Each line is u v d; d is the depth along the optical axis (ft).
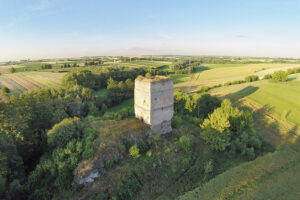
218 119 86.89
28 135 85.87
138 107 87.30
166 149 76.64
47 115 102.22
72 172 62.39
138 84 83.87
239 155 83.82
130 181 61.67
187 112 133.69
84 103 149.07
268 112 136.77
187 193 59.47
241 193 58.49
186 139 79.41
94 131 77.05
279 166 72.69
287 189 59.47
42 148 86.69
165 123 86.17
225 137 83.82
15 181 58.90
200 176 69.72
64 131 73.77
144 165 68.18
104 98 174.50
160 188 63.31
